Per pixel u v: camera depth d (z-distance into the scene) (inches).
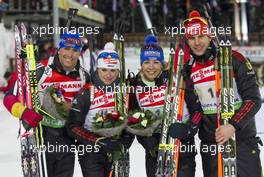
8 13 1589.6
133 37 2183.8
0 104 1359.5
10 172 648.4
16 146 826.2
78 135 409.1
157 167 405.4
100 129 406.9
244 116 371.2
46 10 1583.4
